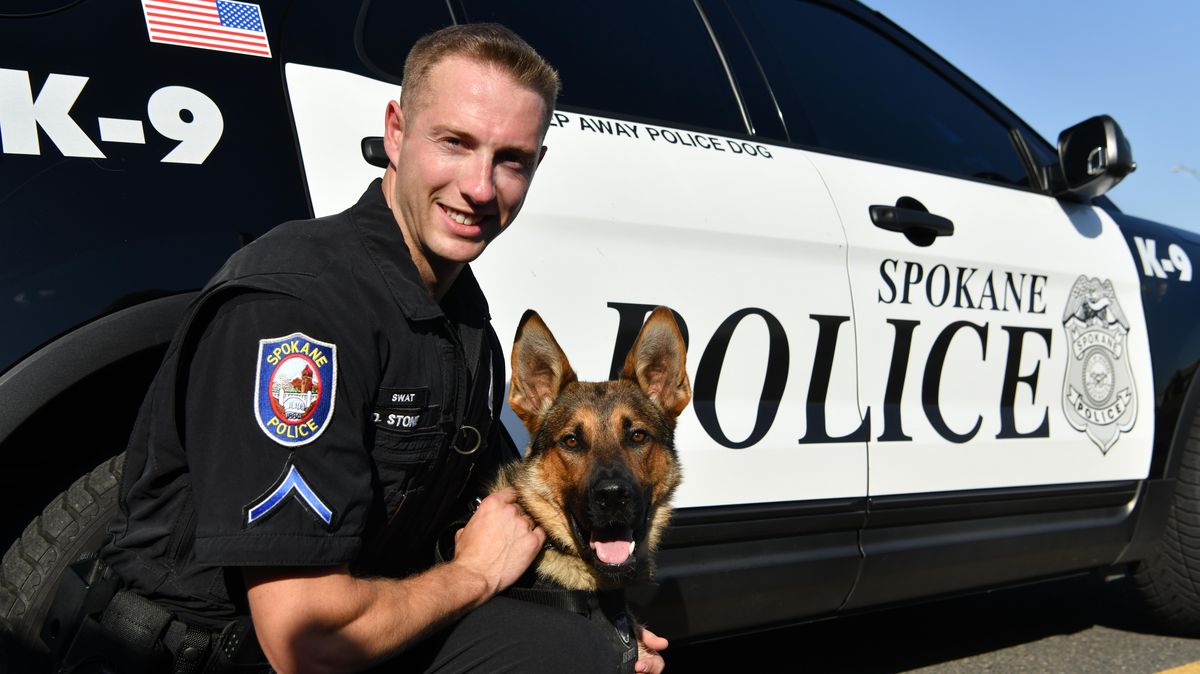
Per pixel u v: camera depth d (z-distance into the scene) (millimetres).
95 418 2129
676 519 2598
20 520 2051
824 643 3842
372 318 1765
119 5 2107
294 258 1745
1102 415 3584
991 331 3355
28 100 1927
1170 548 3707
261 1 2311
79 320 1877
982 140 3832
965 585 3271
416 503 1957
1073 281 3604
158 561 1771
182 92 2105
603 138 2727
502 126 1832
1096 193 3738
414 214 1860
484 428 2096
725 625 2746
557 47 2811
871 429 3037
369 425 1794
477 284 2127
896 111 3617
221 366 1639
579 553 2346
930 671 3500
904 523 3082
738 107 3143
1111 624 4129
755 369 2824
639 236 2676
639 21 3059
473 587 1915
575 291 2559
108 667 1775
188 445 1654
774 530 2785
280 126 2209
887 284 3137
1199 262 4059
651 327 2504
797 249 2951
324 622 1627
